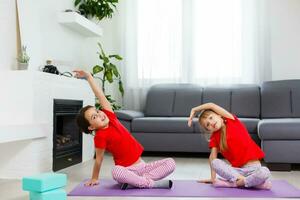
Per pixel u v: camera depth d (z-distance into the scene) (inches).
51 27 152.8
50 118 124.0
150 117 173.8
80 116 102.0
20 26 128.8
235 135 99.1
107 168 133.2
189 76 196.4
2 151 116.5
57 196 78.3
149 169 100.7
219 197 86.3
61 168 130.5
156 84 195.3
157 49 199.2
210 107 103.9
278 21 185.9
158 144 161.3
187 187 97.6
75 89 145.6
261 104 175.0
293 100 169.0
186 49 197.0
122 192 91.6
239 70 192.2
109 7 187.6
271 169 131.0
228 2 192.7
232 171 96.1
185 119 160.1
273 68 186.2
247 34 190.9
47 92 122.1
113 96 203.8
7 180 111.8
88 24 171.8
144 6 200.2
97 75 200.8
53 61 148.3
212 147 102.3
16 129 102.9
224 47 193.5
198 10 196.2
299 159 127.0
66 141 140.6
